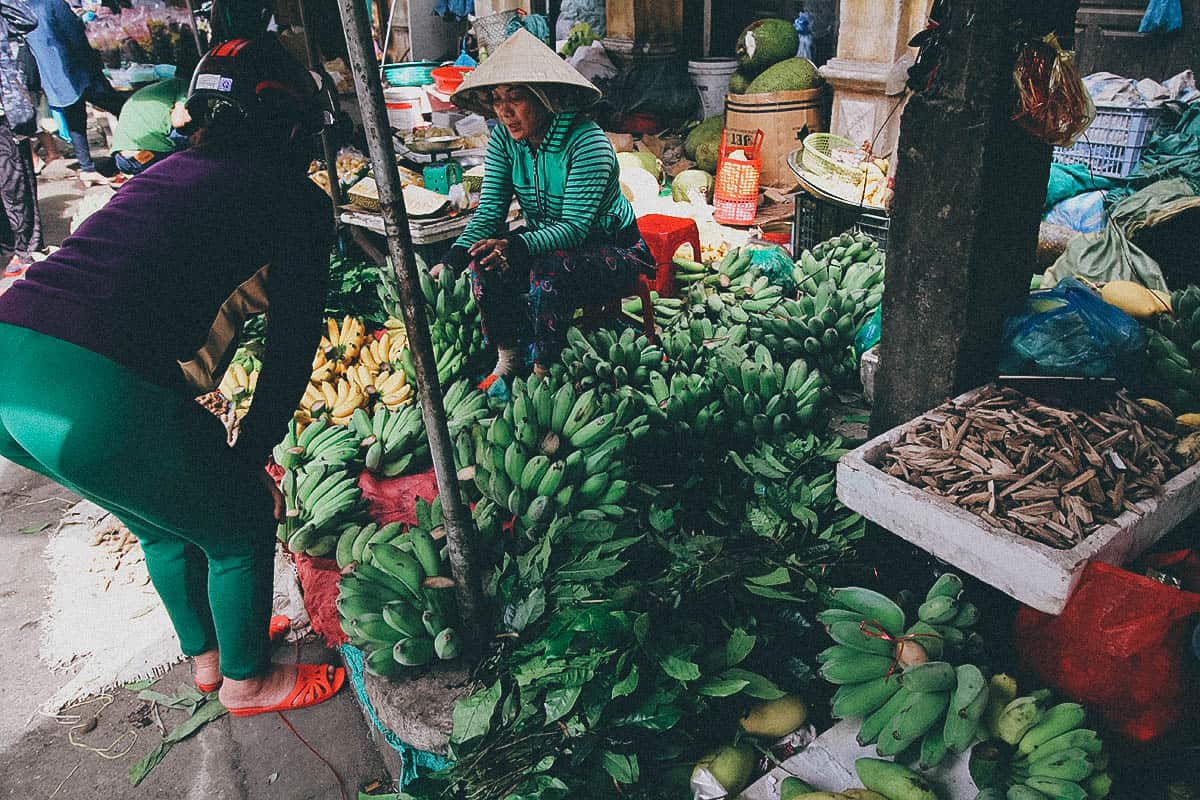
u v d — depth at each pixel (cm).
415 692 230
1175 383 286
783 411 310
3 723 267
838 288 425
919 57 239
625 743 199
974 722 196
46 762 254
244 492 214
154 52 848
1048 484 216
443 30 983
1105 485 216
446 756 223
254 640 242
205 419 206
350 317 416
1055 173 465
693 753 212
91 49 767
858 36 589
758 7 759
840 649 221
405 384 371
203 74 200
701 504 297
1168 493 213
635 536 266
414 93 604
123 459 190
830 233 502
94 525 360
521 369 378
